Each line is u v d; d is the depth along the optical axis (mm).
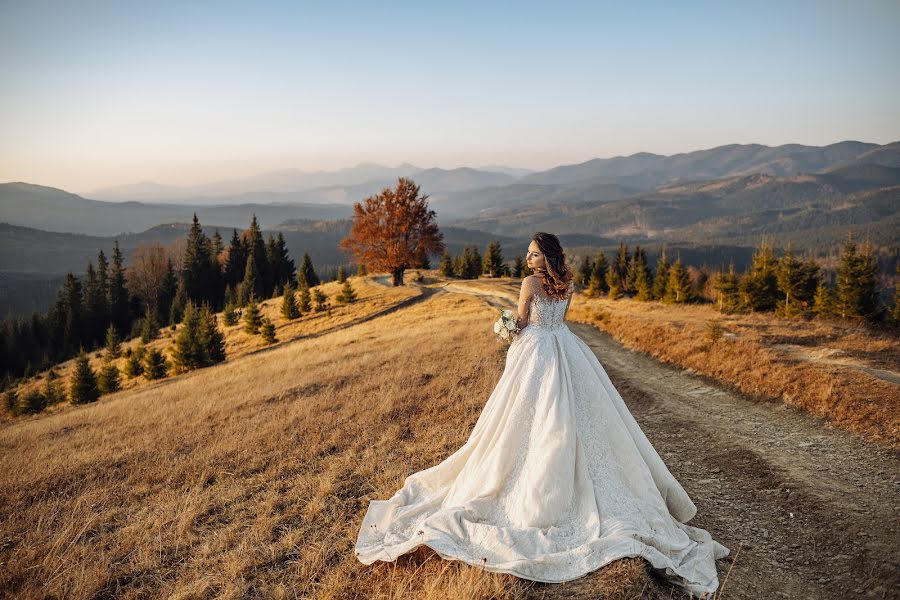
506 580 3553
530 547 3734
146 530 5855
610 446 4211
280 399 12875
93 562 5223
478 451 4441
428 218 59188
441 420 8906
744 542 4801
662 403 10625
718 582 3824
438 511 4258
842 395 9180
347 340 28609
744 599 3807
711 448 7605
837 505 5289
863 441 7359
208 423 11383
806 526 5004
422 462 6832
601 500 3990
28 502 7715
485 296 51281
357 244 60031
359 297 58656
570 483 3994
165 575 4840
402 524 4387
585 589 3352
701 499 5871
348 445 8148
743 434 8203
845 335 16219
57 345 89875
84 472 8734
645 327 21344
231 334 52781
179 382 24156
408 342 20906
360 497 5961
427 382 12195
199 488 7023
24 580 5027
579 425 4211
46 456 10641
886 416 7945
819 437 7809
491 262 85125
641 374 14398
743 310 33625
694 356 14812
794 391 10000
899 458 6570
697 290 49562
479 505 4133
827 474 6242
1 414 38594
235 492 6617
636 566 3449
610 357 17797
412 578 3865
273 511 5918
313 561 4559
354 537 4855
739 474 6523
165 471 8078
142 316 100000
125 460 9195
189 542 5398
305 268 78438
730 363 12984
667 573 3662
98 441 11508
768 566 4359
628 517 3883
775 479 6129
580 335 24156
